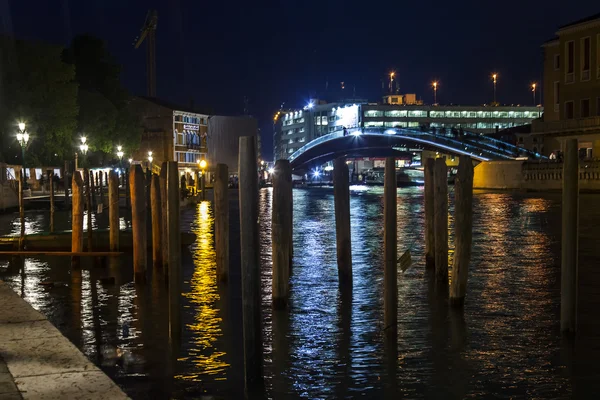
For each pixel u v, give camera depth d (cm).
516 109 15662
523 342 1027
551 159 5969
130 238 1925
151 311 1241
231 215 4056
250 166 768
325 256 1997
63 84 5522
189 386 830
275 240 1238
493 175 6681
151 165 8712
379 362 935
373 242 2394
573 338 1041
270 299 1352
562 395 806
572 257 1033
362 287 1482
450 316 1192
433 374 884
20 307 962
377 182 11725
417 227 2973
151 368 899
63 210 4072
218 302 1320
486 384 845
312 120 16938
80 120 6538
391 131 8156
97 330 1104
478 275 1617
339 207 1473
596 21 5612
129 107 9606
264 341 1049
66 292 1432
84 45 7469
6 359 716
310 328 1125
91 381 647
